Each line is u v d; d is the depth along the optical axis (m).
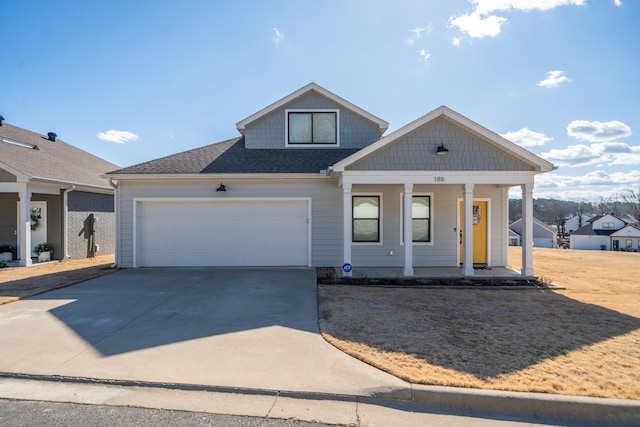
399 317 6.38
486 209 12.33
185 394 3.84
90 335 5.47
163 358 4.62
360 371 4.23
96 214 16.16
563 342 5.15
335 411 3.55
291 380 4.04
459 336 5.39
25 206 12.58
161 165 12.21
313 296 7.96
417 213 12.25
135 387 3.97
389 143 10.02
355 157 9.88
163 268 11.73
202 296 7.95
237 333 5.56
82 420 3.37
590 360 4.53
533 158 9.85
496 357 4.61
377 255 12.17
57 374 4.18
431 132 10.08
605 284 9.55
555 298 7.92
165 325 5.95
